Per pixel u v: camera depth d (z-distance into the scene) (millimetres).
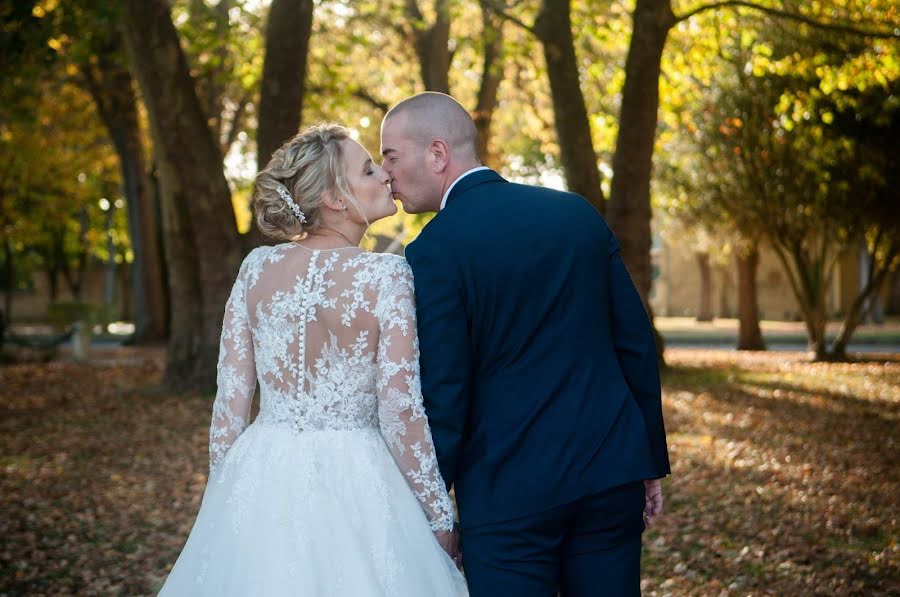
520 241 2594
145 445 9391
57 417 11438
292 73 11938
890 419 10906
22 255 44188
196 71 17203
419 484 2615
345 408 2662
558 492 2518
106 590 5023
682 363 19047
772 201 19516
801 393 13477
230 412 2770
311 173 2670
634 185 13281
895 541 5609
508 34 17438
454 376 2562
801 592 4707
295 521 2584
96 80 19484
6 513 6672
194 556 2695
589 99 17734
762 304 45188
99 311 31062
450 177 2797
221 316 12672
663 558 5402
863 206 18891
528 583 2537
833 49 14820
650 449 2625
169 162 12258
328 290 2631
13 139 23125
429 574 2639
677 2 14836
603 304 2668
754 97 18641
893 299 46219
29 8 10336
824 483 7344
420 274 2627
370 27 17891
